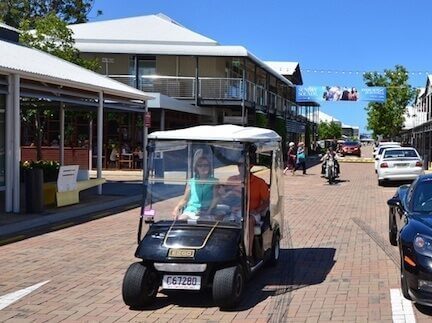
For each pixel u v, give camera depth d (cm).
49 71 1520
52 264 903
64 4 5462
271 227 835
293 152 3388
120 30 3816
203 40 3672
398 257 939
